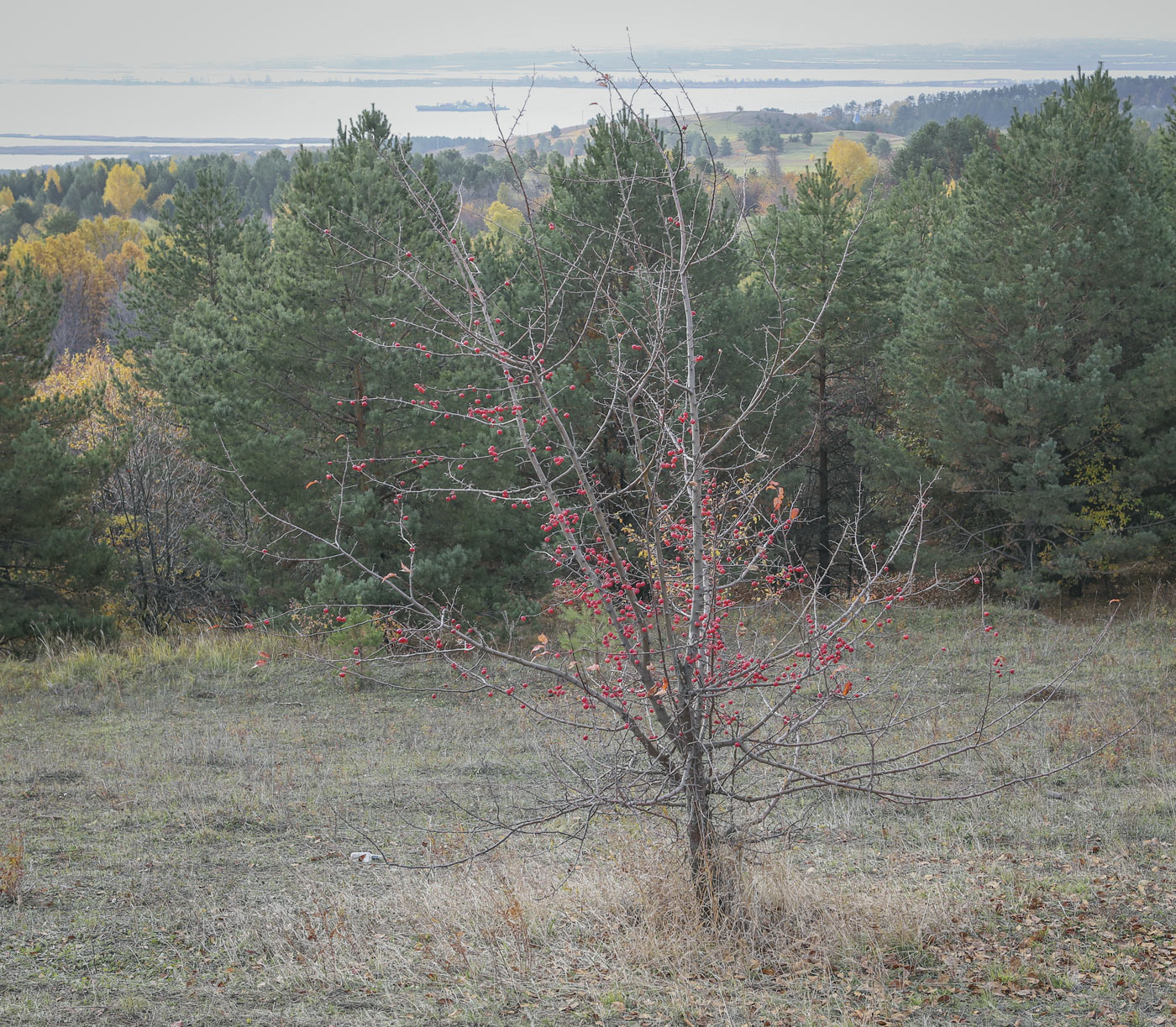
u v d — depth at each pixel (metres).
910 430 25.89
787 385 23.39
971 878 8.41
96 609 20.91
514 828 7.19
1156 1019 5.94
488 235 26.91
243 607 23.95
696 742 6.65
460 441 19.09
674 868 7.25
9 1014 6.08
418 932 7.46
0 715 15.21
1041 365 22.11
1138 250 21.64
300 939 7.30
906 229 39.22
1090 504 23.38
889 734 12.98
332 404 19.59
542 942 7.19
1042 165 22.28
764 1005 6.16
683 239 6.74
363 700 16.09
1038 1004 6.18
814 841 9.60
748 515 7.36
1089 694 14.79
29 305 19.92
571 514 6.45
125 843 9.71
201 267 32.19
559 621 19.84
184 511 25.09
